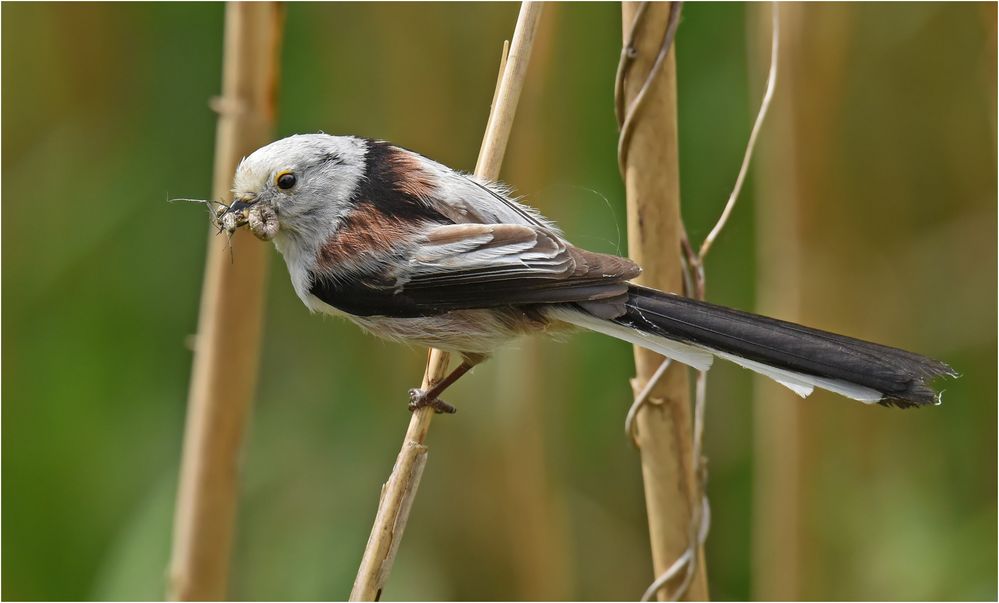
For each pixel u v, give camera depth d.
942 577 10.84
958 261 11.49
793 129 10.30
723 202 11.15
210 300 9.24
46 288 11.30
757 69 10.42
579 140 10.94
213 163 11.41
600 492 11.60
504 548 11.02
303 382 11.66
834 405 10.90
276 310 11.76
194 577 9.37
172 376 11.39
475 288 7.53
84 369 11.12
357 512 11.14
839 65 10.29
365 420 11.43
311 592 10.91
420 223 7.78
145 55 11.48
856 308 10.66
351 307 7.91
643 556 11.59
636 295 7.23
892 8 11.16
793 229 10.47
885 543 10.91
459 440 11.30
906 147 11.23
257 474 11.38
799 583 10.49
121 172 11.44
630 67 7.43
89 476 10.84
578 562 11.64
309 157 8.02
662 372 7.73
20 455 10.81
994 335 11.46
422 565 11.20
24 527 10.66
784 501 10.54
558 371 11.23
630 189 7.57
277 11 9.05
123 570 10.46
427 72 11.02
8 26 11.38
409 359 11.35
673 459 7.83
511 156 10.65
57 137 11.50
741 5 11.08
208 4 11.40
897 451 11.23
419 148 11.05
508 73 7.76
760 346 6.86
